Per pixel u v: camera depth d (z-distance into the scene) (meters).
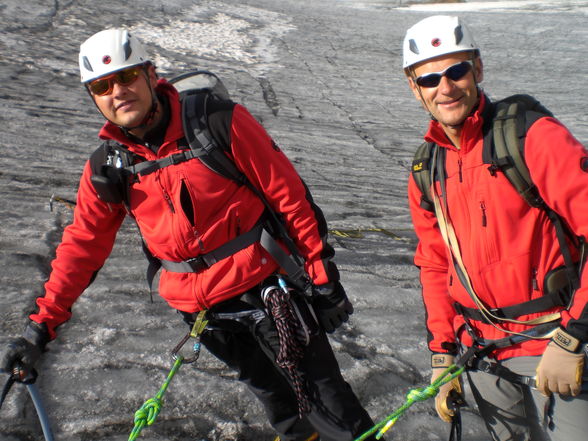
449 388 2.61
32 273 4.46
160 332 3.88
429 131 2.45
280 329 2.42
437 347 2.64
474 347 2.45
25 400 3.09
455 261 2.46
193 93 2.57
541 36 32.91
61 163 8.00
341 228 6.45
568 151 2.12
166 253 2.54
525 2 45.97
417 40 2.37
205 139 2.44
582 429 2.21
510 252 2.29
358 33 32.41
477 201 2.31
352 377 3.57
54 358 3.47
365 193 8.69
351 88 21.22
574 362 2.07
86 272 2.71
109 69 2.37
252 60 24.48
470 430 3.29
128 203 2.56
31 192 6.45
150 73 2.46
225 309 2.56
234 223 2.49
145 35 25.64
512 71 26.00
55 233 5.33
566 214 2.13
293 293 2.52
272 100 17.88
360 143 13.62
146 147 2.49
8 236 5.08
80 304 4.10
